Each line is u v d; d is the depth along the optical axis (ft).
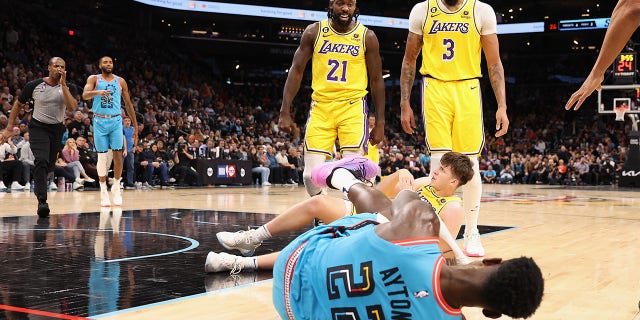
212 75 100.37
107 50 81.00
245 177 60.64
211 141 59.26
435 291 5.70
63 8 79.25
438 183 12.34
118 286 11.14
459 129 15.94
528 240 18.48
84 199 35.06
